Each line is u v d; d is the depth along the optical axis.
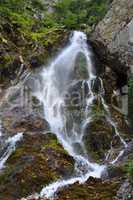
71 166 8.20
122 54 10.54
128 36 10.46
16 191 7.52
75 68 11.12
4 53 10.52
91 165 8.55
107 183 7.68
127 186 7.16
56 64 11.02
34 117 9.51
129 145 9.14
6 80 10.25
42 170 7.91
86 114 10.00
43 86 10.55
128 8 10.82
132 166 7.32
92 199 7.24
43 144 8.59
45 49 11.13
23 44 11.12
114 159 8.88
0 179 7.71
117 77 10.97
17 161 8.07
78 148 9.27
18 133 8.80
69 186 7.65
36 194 7.50
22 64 10.59
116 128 9.81
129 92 10.15
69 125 9.79
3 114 9.42
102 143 9.32
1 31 10.94
